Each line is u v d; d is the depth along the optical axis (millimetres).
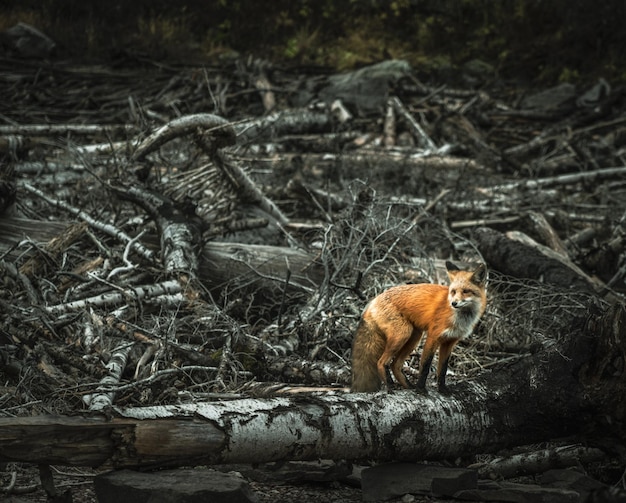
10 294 10102
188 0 34156
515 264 12594
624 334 6953
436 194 17641
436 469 6859
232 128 13719
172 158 16344
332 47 33094
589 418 7242
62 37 31078
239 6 34125
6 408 7828
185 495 5785
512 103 28219
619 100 27328
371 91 25812
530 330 9766
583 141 23312
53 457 5930
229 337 9289
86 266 11078
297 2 34719
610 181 20547
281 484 7023
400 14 34812
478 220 16438
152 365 8562
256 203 14562
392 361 7785
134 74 28188
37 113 23359
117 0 33406
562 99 27625
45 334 9016
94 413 6086
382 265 11391
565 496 6488
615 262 14070
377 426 6895
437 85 29453
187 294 10430
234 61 30516
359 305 10641
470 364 9625
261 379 9117
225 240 13461
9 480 6836
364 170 18641
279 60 31922
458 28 34062
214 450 6355
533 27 33750
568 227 17078
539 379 7371
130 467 6215
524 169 21406
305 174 18484
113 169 14133
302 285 11781
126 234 12148
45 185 14930
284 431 6582
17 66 27938
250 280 11586
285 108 24859
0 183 11891
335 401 6895
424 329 7418
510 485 6777
